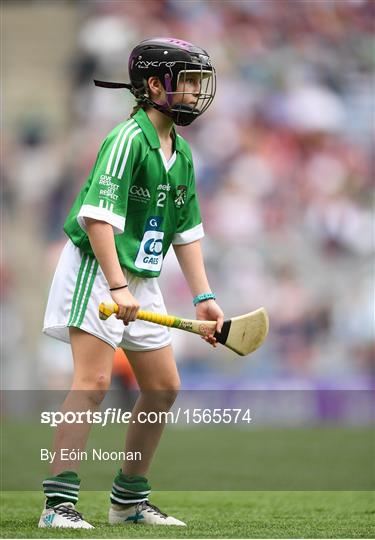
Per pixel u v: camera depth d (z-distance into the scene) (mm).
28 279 57219
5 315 54531
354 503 18969
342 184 59812
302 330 52656
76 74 68750
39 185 61719
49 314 14016
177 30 66625
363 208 59062
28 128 66625
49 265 56906
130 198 13930
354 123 63500
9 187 61781
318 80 64938
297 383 47719
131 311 13297
